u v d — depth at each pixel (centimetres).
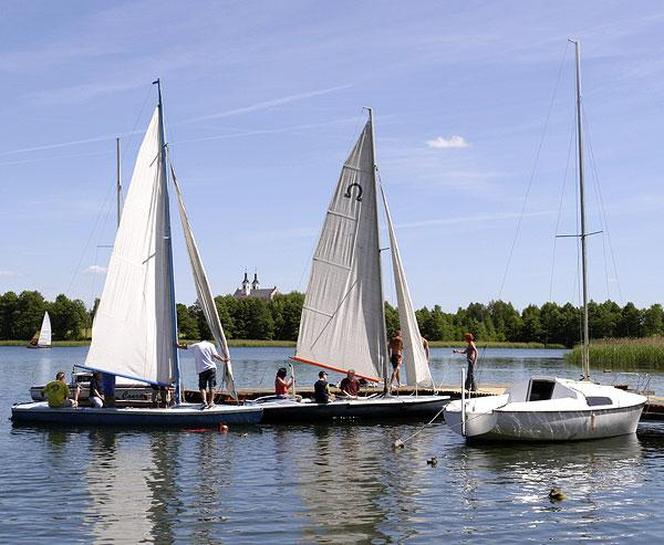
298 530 1602
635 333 15500
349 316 3434
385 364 3400
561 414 2661
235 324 16712
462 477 2106
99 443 2616
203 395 3017
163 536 1559
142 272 3100
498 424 2602
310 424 3094
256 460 2327
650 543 1536
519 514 1733
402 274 3400
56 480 2050
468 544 1521
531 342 16625
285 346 16162
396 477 2103
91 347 2997
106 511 1739
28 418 2995
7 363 8481
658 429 3016
